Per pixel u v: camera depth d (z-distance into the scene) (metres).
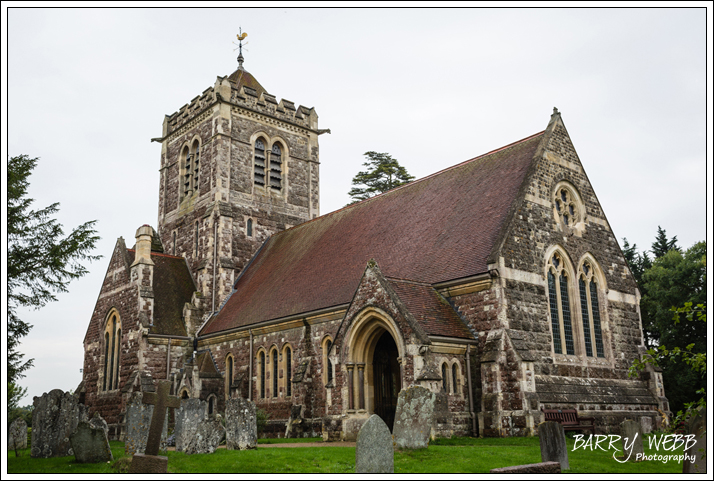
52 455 23.48
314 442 32.28
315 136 64.81
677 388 50.84
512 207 35.31
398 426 23.06
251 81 64.88
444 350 31.12
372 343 33.06
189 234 58.47
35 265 36.00
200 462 21.59
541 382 32.25
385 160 79.50
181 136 63.19
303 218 61.81
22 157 36.28
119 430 46.88
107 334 54.44
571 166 39.81
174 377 47.44
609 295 39.28
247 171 58.81
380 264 40.22
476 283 33.19
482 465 20.61
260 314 44.75
